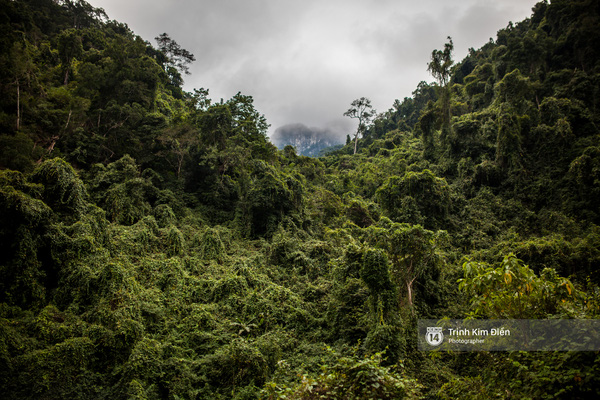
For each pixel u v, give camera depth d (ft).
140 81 103.19
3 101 65.77
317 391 19.57
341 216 106.01
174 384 31.42
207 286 55.31
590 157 88.02
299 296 59.41
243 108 115.24
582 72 119.44
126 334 33.50
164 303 45.75
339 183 148.97
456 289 63.87
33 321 32.04
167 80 169.99
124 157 77.77
